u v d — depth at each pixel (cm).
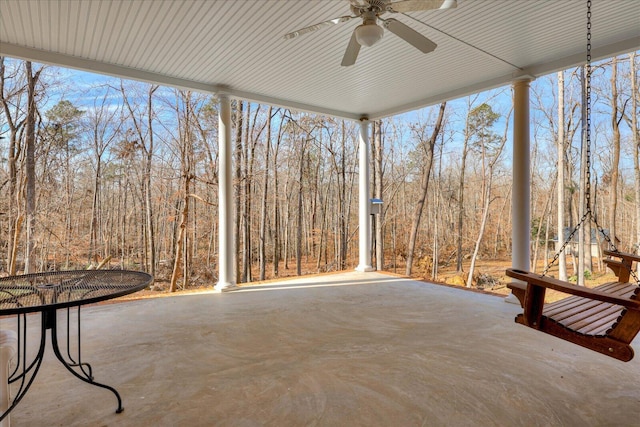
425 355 259
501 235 1486
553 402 194
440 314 364
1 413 153
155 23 306
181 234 1060
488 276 1291
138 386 214
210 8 284
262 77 441
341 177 1471
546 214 1261
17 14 287
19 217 962
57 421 177
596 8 284
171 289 1051
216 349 272
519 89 419
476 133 1326
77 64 379
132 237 1350
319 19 304
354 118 620
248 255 1239
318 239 1474
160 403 195
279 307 392
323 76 439
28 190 1005
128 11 286
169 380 221
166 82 437
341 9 290
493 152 1312
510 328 320
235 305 400
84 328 320
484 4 280
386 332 310
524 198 410
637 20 305
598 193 1127
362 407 190
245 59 386
